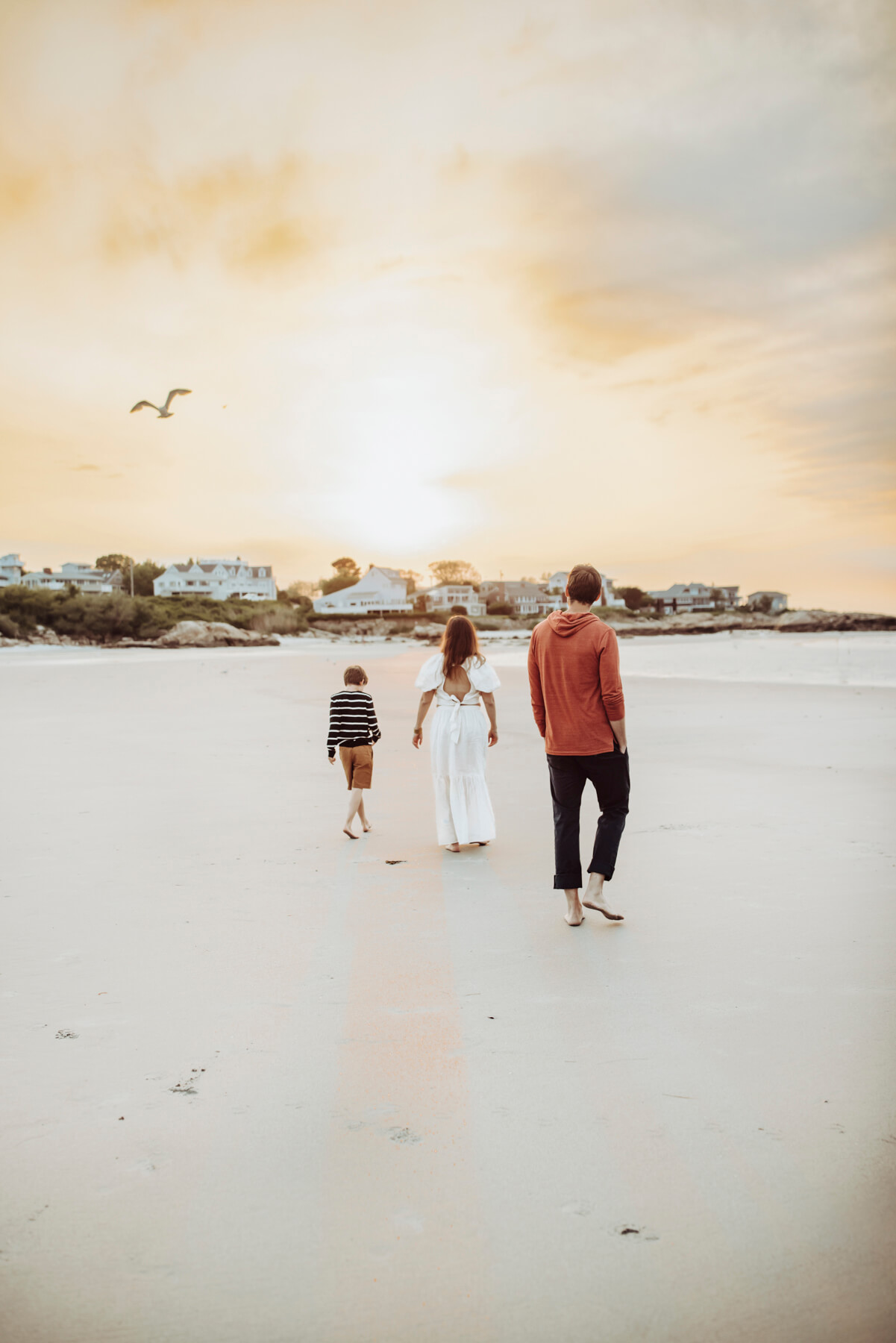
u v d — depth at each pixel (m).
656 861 5.79
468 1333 1.84
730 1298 1.93
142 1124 2.66
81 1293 1.97
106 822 7.17
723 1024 3.31
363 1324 1.87
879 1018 3.35
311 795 8.36
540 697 4.68
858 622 119.31
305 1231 2.16
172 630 77.44
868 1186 2.31
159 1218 2.22
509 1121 2.65
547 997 3.60
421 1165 2.43
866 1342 1.81
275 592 135.25
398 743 12.02
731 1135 2.56
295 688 23.17
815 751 10.82
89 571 143.88
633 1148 2.50
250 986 3.74
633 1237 2.12
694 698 18.64
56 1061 3.07
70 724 14.62
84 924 4.60
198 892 5.20
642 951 4.14
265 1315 1.90
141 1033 3.29
